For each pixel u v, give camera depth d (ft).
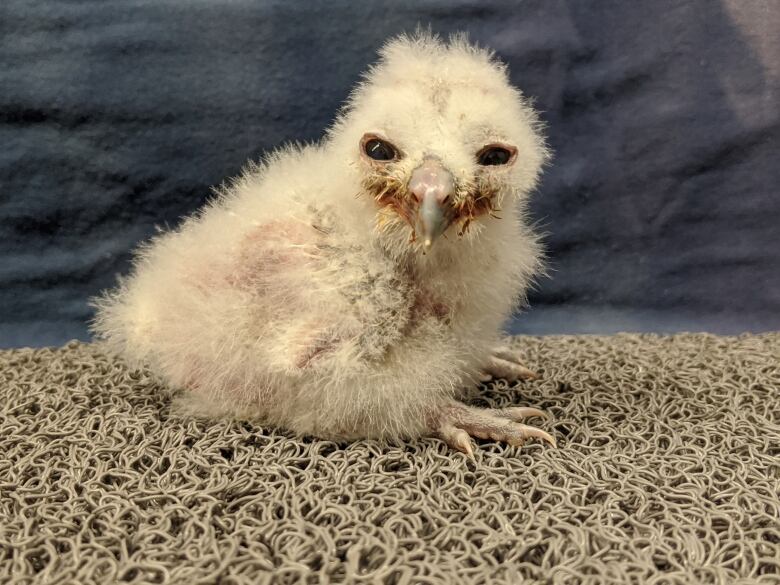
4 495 0.46
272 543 0.40
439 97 0.50
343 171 0.51
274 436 0.54
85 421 0.56
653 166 1.03
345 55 0.96
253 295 0.53
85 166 0.98
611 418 0.58
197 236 0.59
